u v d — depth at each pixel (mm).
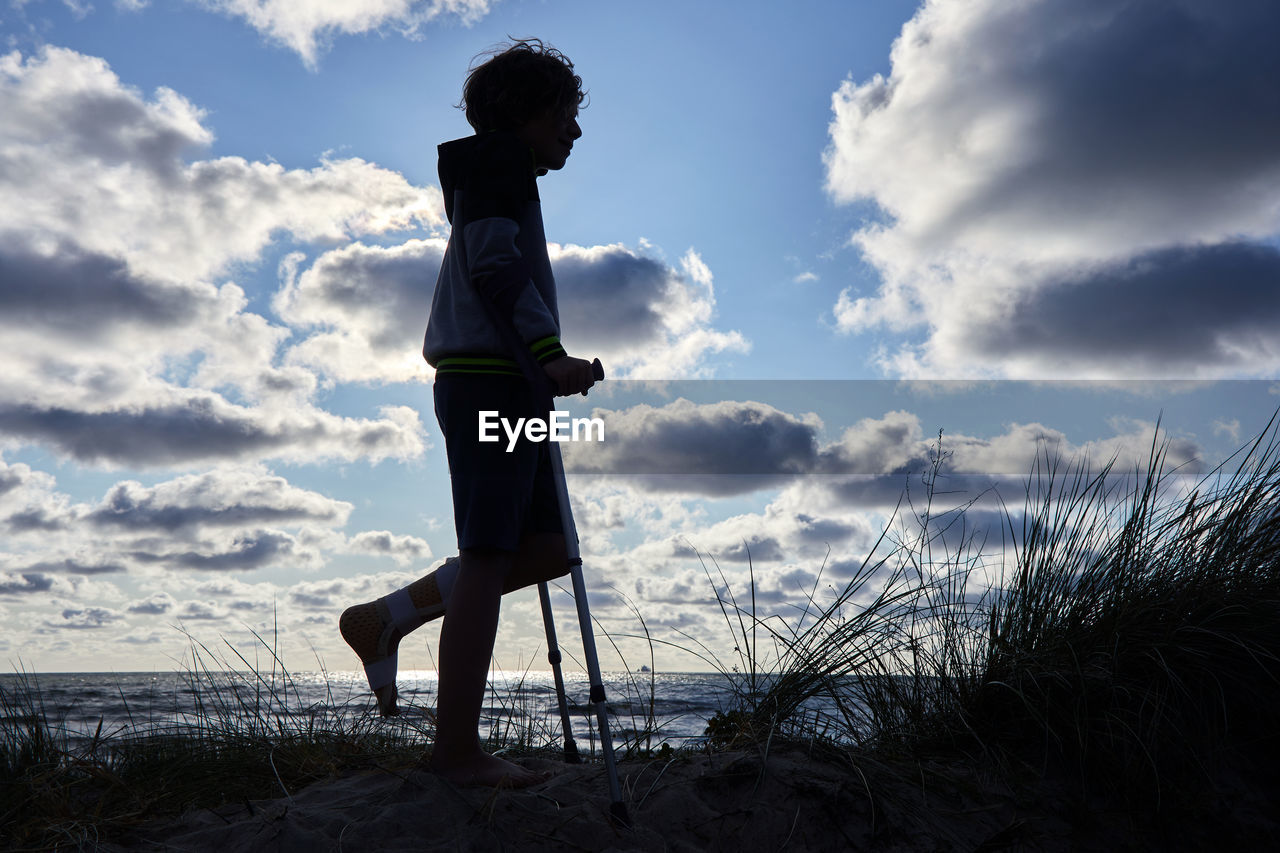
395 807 1607
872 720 2408
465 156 1877
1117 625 2293
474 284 1768
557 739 2785
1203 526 2512
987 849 1828
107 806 1951
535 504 1993
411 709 2391
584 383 1690
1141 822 1997
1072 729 2178
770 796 1789
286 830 1553
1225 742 2127
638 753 2275
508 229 1765
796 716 2312
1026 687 2281
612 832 1626
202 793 2021
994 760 2188
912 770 2098
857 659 2410
